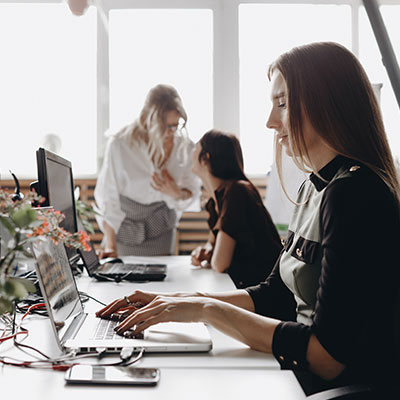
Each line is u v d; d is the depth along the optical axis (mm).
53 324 968
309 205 1269
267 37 3928
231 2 3891
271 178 3188
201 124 3969
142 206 2889
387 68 3070
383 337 972
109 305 1242
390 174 1107
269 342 994
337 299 974
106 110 3916
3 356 950
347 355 958
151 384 811
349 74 1116
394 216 1015
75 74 3891
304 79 1115
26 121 3885
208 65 3943
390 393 830
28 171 3895
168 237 2945
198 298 1104
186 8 3889
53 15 3852
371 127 1118
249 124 3969
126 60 3904
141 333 1046
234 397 770
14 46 3854
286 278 1251
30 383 819
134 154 2850
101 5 3854
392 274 984
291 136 1129
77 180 3766
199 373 874
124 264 2170
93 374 839
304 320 1169
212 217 2518
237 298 1345
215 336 1117
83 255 1838
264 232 2150
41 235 896
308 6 3900
